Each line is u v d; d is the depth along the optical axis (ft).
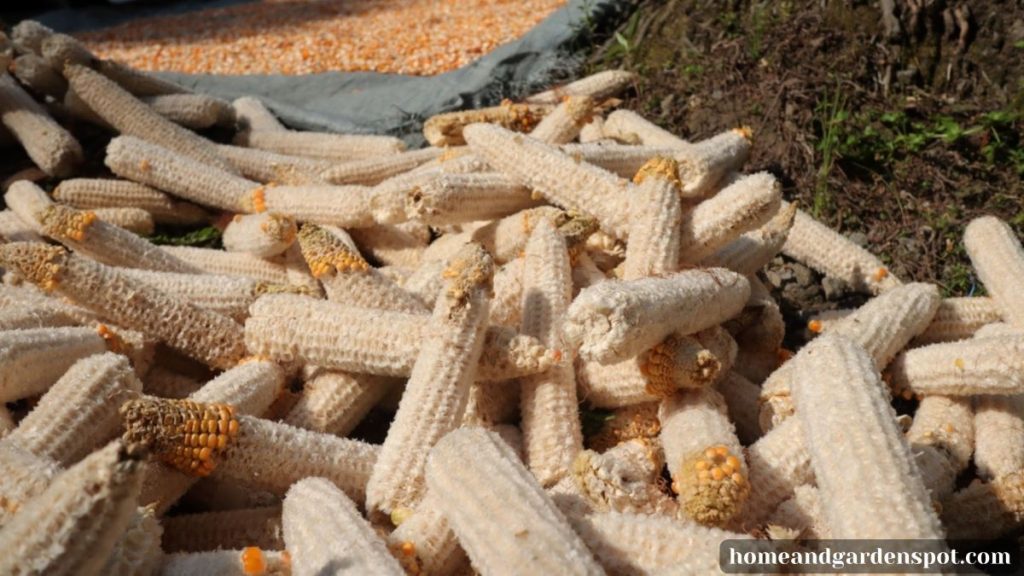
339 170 2.56
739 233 1.83
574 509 1.33
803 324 2.15
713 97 2.81
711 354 1.50
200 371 1.83
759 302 1.83
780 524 1.38
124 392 1.48
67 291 1.69
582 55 3.23
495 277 1.81
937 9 2.64
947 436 1.63
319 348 1.64
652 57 3.09
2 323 1.65
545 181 2.00
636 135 2.52
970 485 1.55
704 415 1.49
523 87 3.12
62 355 1.58
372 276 1.76
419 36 3.58
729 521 1.33
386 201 2.11
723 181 2.29
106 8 4.91
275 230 2.10
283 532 1.33
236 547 1.44
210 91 3.38
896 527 1.15
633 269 1.74
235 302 1.88
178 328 1.73
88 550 1.01
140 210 2.63
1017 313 1.86
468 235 2.17
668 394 1.55
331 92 3.32
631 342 1.45
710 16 3.03
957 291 2.29
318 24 3.98
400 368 1.60
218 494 1.54
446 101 3.09
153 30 4.20
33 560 0.99
